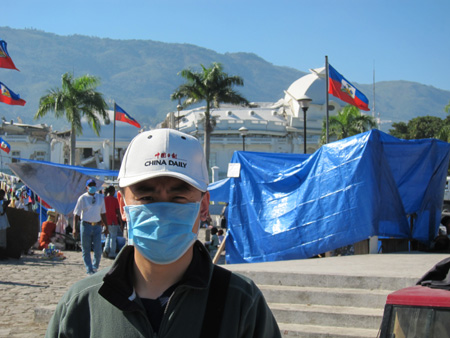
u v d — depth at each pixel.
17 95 22.06
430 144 11.66
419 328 4.19
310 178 11.33
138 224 2.26
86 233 12.55
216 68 51.72
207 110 52.22
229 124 94.06
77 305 2.33
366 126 56.53
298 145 95.19
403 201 11.93
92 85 46.66
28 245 15.20
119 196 2.58
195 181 2.35
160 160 2.34
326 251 10.84
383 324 4.33
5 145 39.44
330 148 11.18
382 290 7.47
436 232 12.05
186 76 51.34
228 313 2.26
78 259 15.81
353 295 7.32
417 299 4.29
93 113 47.34
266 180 12.03
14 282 10.96
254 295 2.34
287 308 7.26
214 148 94.19
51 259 15.34
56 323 2.38
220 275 2.34
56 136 84.38
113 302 2.24
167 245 2.23
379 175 10.80
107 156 94.62
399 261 9.23
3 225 14.30
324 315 6.98
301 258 11.11
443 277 4.90
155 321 2.27
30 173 19.02
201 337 2.21
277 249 11.41
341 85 21.34
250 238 11.97
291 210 11.45
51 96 46.28
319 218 11.00
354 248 10.88
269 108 102.19
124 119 47.00
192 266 2.32
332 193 10.92
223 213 31.16
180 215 2.27
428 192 11.95
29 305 8.91
